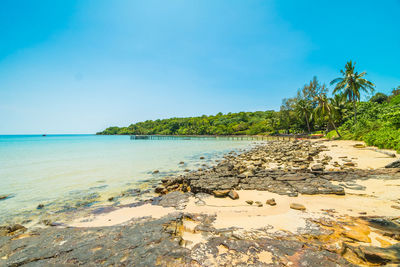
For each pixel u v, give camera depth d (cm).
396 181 686
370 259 282
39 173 1313
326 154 1628
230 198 661
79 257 338
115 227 454
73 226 516
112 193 866
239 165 1298
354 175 808
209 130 9931
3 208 702
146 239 385
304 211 509
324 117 4222
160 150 2930
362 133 2389
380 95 4478
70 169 1443
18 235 444
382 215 450
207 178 898
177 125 12600
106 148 3556
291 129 5803
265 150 2344
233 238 378
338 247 327
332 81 3014
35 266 319
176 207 605
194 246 356
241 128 8744
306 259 298
